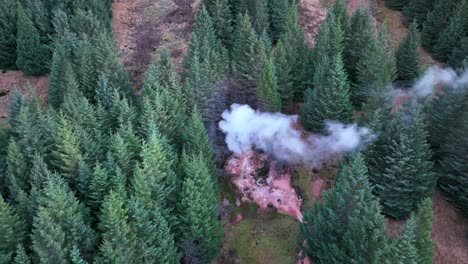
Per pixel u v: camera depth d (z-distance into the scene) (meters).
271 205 46.53
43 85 56.59
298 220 44.81
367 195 31.64
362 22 49.75
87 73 47.72
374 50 46.03
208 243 38.81
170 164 37.22
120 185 34.03
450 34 54.16
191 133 41.00
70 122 40.03
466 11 53.09
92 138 40.94
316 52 49.81
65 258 31.59
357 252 30.39
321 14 63.41
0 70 58.78
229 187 47.72
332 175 45.94
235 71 47.94
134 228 32.56
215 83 47.09
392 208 39.62
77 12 53.78
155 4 67.88
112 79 47.06
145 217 33.38
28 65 56.00
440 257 38.34
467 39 50.94
